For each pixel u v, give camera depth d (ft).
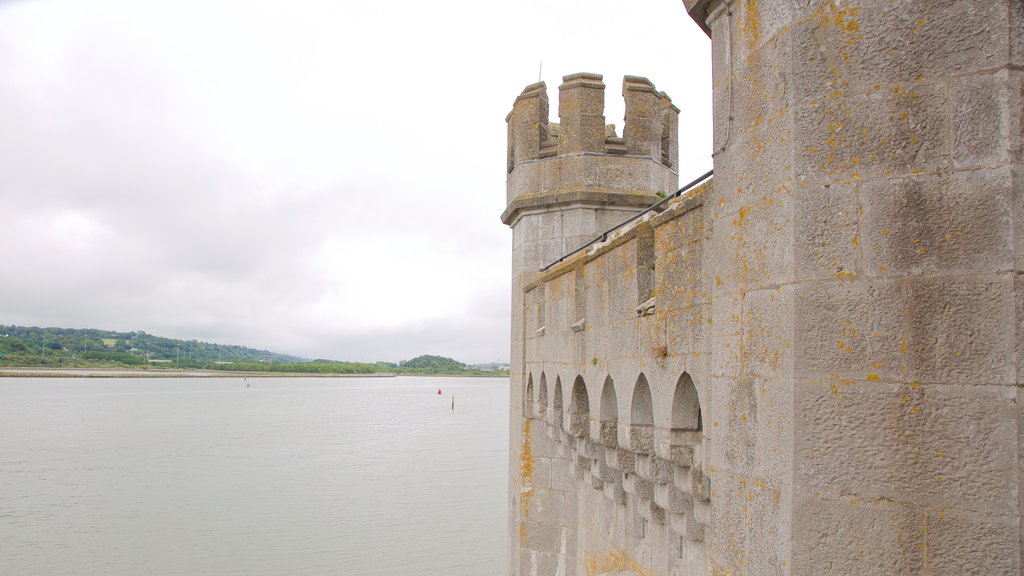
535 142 50.65
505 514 133.69
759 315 16.03
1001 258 12.93
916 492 13.35
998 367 12.83
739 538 16.75
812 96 14.69
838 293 14.24
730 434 17.31
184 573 97.14
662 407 23.88
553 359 40.81
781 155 15.25
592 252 32.63
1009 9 13.07
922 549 13.24
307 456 212.64
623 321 27.89
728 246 17.51
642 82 49.32
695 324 21.39
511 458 53.78
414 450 230.07
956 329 13.20
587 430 36.06
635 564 34.53
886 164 13.93
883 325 13.79
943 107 13.52
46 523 125.29
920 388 13.42
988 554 12.73
